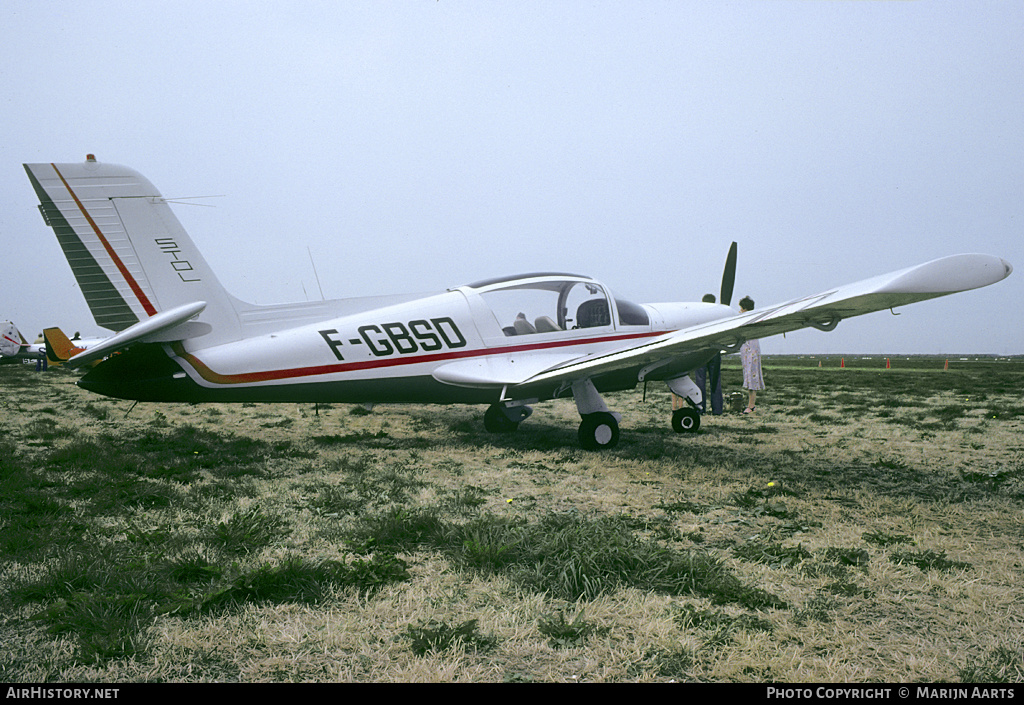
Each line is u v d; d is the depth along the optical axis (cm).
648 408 1148
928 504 429
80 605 237
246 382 634
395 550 322
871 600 261
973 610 251
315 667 206
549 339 718
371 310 680
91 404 1186
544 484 494
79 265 597
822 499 447
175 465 555
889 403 1191
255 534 339
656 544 311
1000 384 1962
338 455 625
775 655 213
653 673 203
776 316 509
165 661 207
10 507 393
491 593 266
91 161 598
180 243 626
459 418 980
